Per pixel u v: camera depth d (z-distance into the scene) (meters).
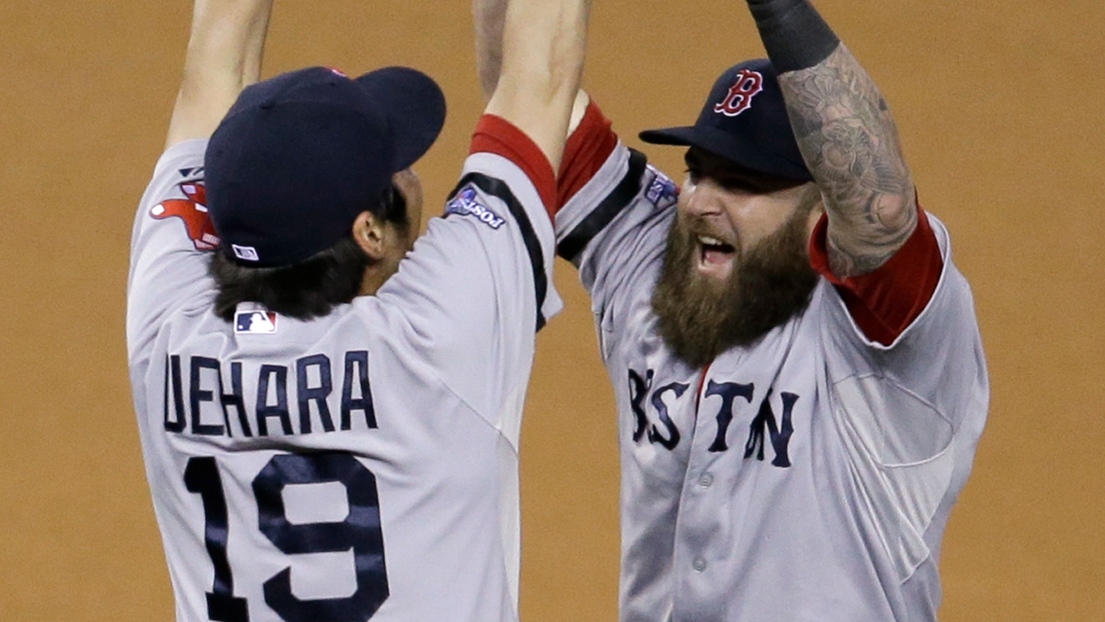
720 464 15.66
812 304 15.48
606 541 29.33
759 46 46.94
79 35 46.97
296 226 12.51
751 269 15.52
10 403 32.91
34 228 38.59
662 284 16.25
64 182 40.47
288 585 12.77
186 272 13.59
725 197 15.52
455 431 12.66
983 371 15.73
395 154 13.08
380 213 12.98
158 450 13.21
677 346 16.02
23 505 30.34
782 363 15.51
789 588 15.52
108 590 28.48
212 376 12.77
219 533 12.97
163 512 13.47
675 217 16.44
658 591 16.89
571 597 28.02
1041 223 39.09
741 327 15.59
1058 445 31.89
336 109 12.66
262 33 15.52
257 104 12.71
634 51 46.44
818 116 13.18
